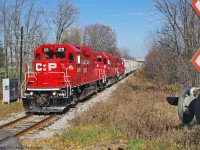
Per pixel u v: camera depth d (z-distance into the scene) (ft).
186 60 62.44
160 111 46.96
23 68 146.20
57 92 56.80
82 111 56.49
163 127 33.68
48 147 31.55
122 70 169.68
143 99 65.67
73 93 62.44
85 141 33.83
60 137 35.65
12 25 134.41
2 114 54.75
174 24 65.72
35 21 147.02
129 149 28.43
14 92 73.00
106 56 112.37
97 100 75.00
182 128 32.68
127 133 34.24
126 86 113.39
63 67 59.77
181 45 66.33
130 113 44.83
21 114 55.62
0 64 180.55
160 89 94.73
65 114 55.01
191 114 19.52
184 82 66.64
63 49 60.59
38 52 60.59
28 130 40.14
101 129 37.96
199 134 28.53
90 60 79.41
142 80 162.81
